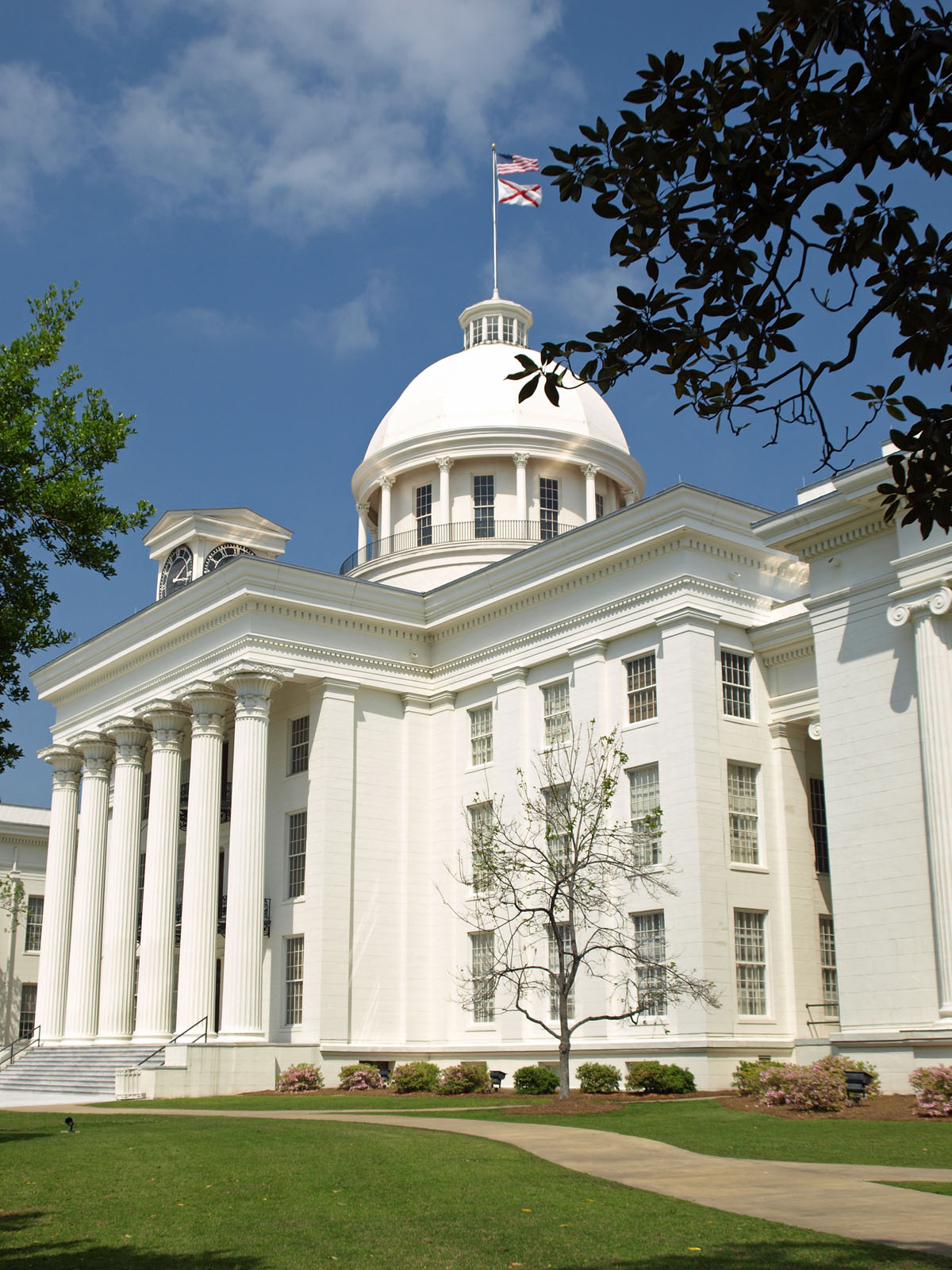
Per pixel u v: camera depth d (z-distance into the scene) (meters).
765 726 40.47
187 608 48.78
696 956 36.62
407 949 45.78
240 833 44.22
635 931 39.03
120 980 51.00
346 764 46.19
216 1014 50.12
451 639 48.69
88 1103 39.47
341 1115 30.80
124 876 52.06
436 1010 45.59
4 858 73.94
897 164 9.54
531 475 59.59
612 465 61.00
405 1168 19.08
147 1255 13.69
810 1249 12.73
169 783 49.72
